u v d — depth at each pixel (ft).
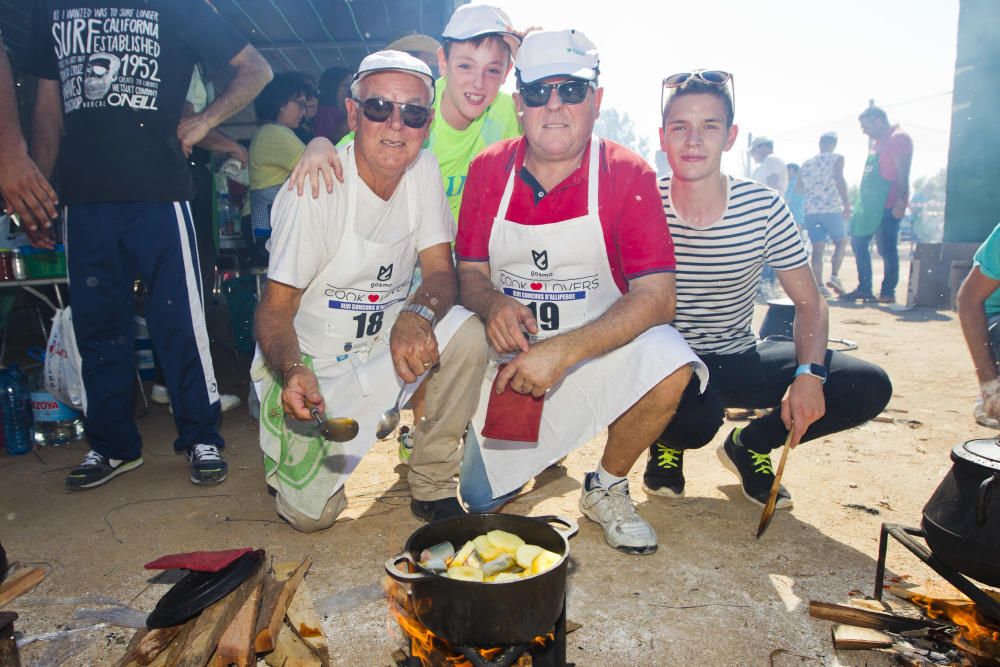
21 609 7.14
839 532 8.87
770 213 9.09
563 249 8.72
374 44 25.53
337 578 7.70
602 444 13.05
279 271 8.16
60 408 12.78
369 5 21.74
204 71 15.46
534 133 8.18
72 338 11.98
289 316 8.41
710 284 9.56
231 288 18.92
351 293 8.94
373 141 7.93
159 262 10.61
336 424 6.91
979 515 5.58
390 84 7.77
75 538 8.82
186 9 10.43
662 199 9.36
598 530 8.98
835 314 27.96
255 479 10.98
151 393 16.51
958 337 22.35
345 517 9.46
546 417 8.96
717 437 13.21
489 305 8.30
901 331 23.61
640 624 6.77
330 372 9.12
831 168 34.76
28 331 24.17
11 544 8.66
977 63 26.73
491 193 8.93
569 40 7.95
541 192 8.64
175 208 10.67
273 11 22.16
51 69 10.44
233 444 12.89
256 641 5.97
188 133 10.69
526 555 5.18
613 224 8.55
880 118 30.19
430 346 7.84
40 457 12.26
